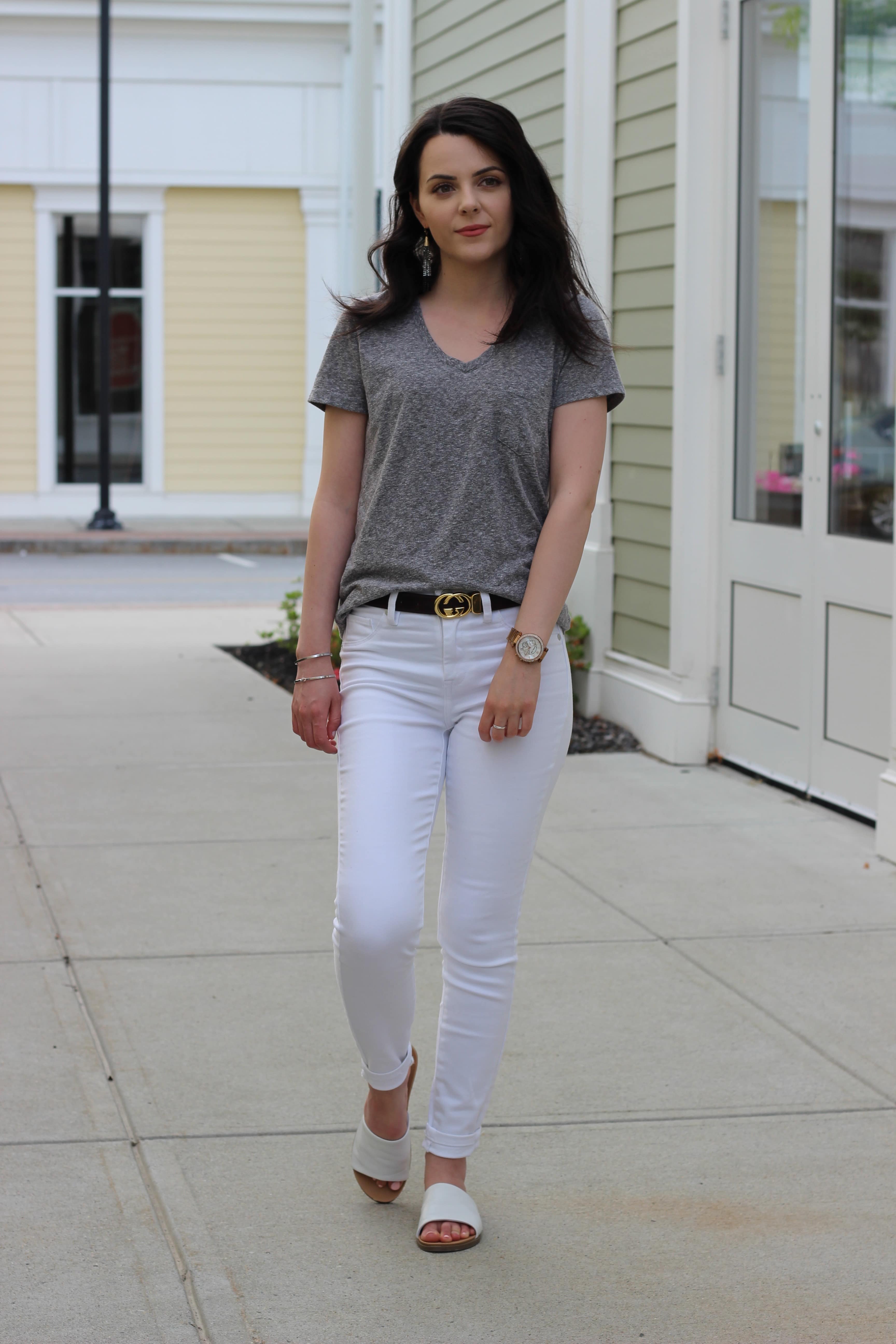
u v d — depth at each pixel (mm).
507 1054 3699
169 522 18766
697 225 6363
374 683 2738
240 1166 3143
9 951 4344
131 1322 2605
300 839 5520
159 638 10391
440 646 2699
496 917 2771
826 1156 3209
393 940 2635
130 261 19000
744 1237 2898
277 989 4082
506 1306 2668
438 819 5855
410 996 2754
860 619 5617
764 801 6035
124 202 18719
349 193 18844
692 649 6605
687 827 5668
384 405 2703
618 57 6926
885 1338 2582
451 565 2693
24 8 18031
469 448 2670
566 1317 2639
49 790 6184
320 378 2807
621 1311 2656
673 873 5121
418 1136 3291
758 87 6168
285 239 19062
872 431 5504
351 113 18531
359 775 2699
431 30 9125
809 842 5477
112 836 5527
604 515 7250
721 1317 2641
